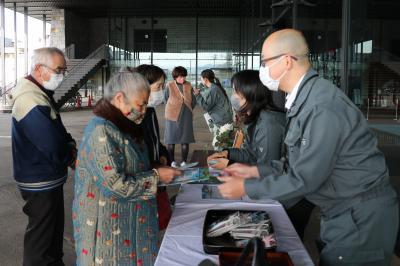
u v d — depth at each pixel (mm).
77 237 1838
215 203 2260
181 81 5941
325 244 1678
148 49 26969
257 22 11477
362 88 3986
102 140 1690
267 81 1680
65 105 19875
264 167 1804
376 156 1549
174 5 23641
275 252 1487
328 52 5066
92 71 21969
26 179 2549
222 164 2357
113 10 25484
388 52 5047
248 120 2357
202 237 1731
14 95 2508
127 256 1798
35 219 2607
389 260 1622
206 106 5492
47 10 26609
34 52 2549
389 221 1576
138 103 1776
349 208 1580
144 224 1849
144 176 1756
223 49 26031
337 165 1535
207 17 26188
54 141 2479
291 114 1627
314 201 1650
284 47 1601
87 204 1771
